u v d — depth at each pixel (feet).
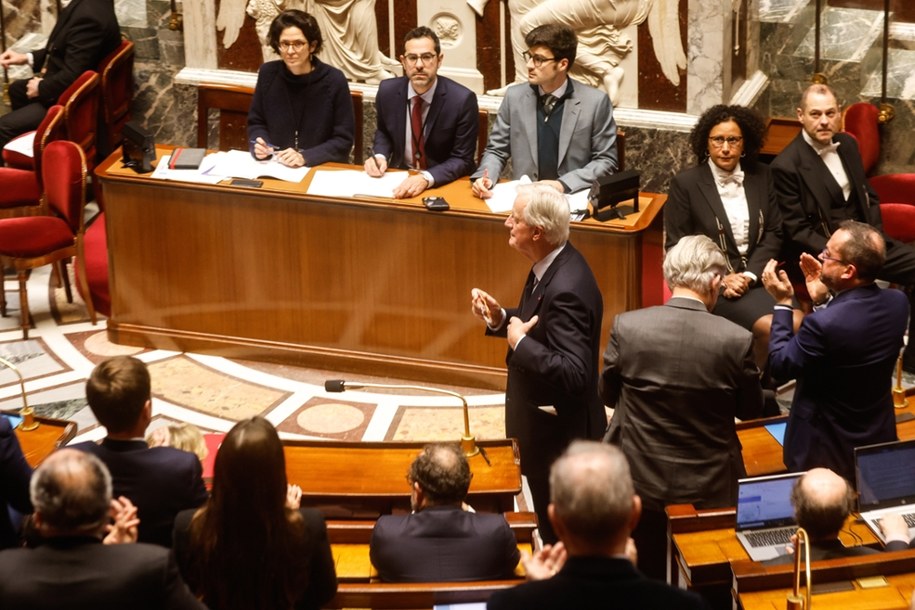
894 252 38.22
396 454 27.09
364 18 47.29
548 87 37.35
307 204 37.60
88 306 42.11
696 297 24.82
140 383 21.15
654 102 45.03
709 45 43.47
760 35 47.65
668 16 43.73
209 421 36.17
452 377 38.06
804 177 37.40
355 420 36.14
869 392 25.53
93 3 49.08
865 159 44.55
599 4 44.04
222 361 39.91
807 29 47.50
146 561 16.43
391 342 38.45
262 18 48.24
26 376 38.75
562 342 25.75
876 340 25.11
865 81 46.78
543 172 38.09
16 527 24.49
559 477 14.92
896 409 29.58
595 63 44.93
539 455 27.43
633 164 45.57
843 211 37.86
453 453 21.47
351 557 23.12
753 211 35.94
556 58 36.40
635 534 25.90
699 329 24.47
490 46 46.39
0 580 16.24
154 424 35.91
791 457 26.45
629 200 36.68
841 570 20.45
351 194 37.24
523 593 14.64
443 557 20.90
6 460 21.70
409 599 20.20
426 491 21.35
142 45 51.24
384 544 21.08
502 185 37.55
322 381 38.68
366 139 48.80
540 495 27.81
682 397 24.57
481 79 46.85
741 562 20.88
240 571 18.19
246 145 45.11
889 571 20.57
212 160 39.52
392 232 37.17
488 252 36.42
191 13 48.98
